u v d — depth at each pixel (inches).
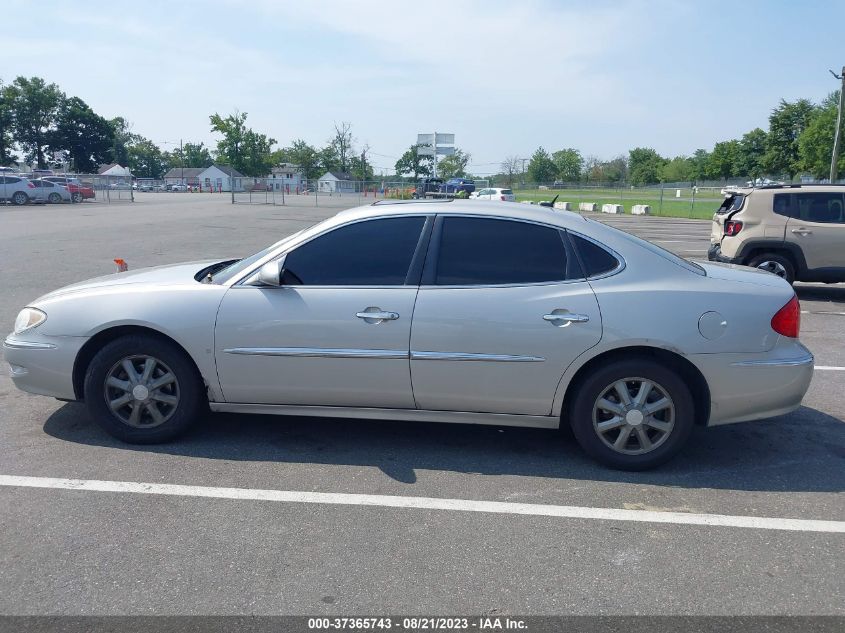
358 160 4025.6
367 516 149.4
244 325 176.1
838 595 123.6
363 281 175.8
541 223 177.2
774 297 172.7
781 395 171.9
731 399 170.9
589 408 172.7
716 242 478.6
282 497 157.6
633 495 162.4
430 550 136.0
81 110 3882.9
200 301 178.9
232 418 208.1
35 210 1307.8
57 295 191.8
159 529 142.2
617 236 177.6
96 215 1173.7
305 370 175.8
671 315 167.3
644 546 139.3
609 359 171.5
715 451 191.0
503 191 1776.6
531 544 139.1
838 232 426.0
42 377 186.5
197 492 159.3
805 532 146.4
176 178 4286.4
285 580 125.0
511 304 169.3
